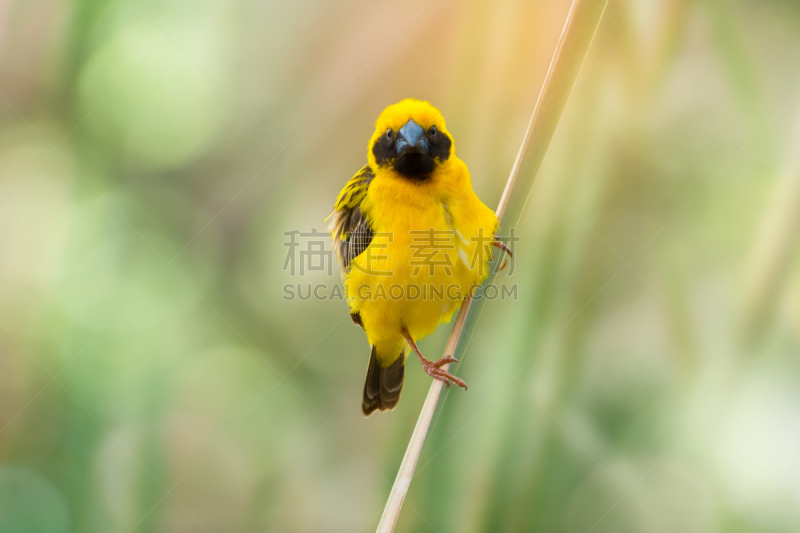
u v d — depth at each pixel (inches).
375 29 397.4
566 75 271.3
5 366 388.8
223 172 452.4
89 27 445.7
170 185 456.1
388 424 342.3
